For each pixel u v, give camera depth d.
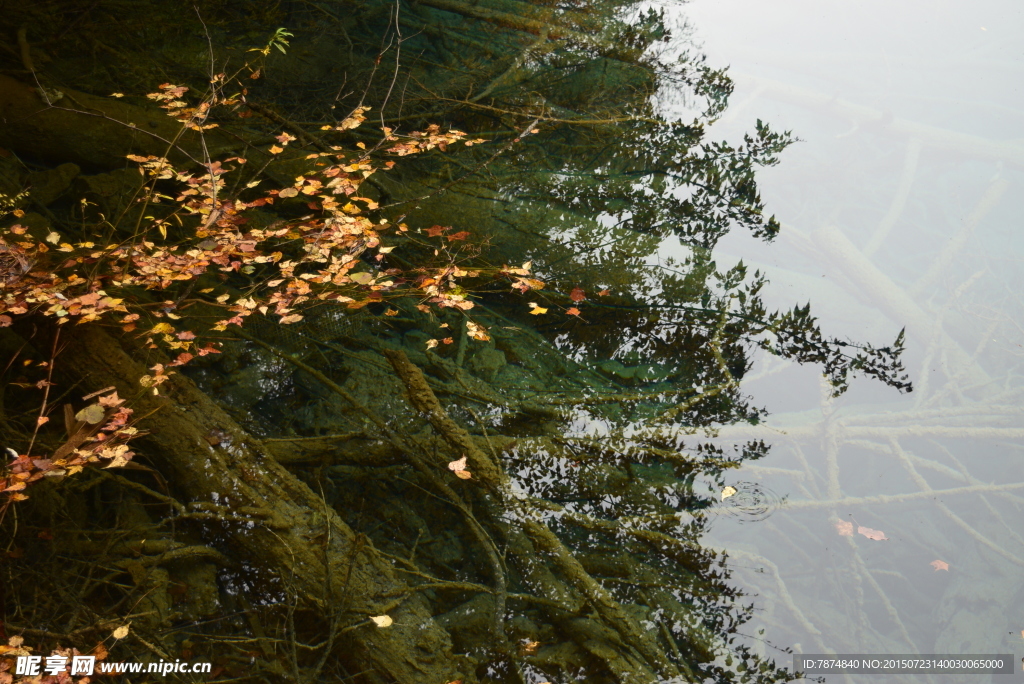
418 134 5.41
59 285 3.45
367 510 3.43
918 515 4.18
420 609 3.00
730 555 3.57
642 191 5.75
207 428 3.11
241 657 2.72
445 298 4.30
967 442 4.56
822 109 8.19
